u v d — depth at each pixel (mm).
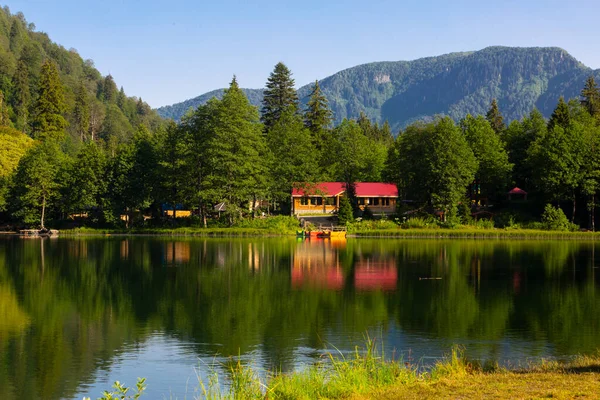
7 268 58812
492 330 33250
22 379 25781
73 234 103812
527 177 119188
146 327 34656
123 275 54375
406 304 40656
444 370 21422
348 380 19906
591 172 100625
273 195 112188
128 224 111812
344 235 96375
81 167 108375
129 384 24969
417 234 97625
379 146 143500
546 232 95562
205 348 30188
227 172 101500
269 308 39594
